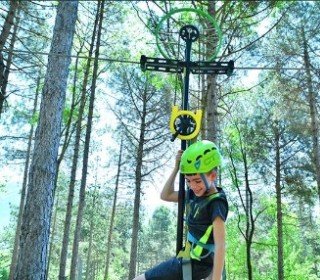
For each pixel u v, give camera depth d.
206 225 2.53
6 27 11.58
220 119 11.27
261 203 20.17
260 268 26.08
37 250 7.13
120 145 24.89
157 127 20.75
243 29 9.06
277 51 12.27
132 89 19.75
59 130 7.82
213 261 2.44
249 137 17.45
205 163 2.51
